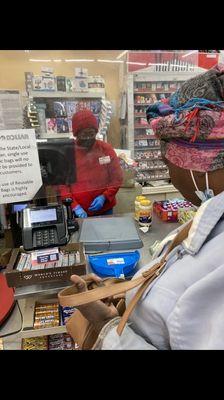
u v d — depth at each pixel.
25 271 0.85
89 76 1.05
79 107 1.02
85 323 0.60
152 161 1.38
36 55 0.96
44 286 0.87
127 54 1.08
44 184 0.95
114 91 1.12
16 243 1.14
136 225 1.40
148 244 1.29
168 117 0.51
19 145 0.79
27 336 0.95
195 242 0.47
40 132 0.92
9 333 0.94
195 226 0.48
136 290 0.54
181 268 0.47
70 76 1.01
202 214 0.48
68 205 1.14
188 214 1.43
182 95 0.52
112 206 1.79
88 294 0.54
